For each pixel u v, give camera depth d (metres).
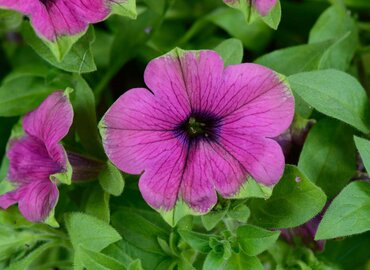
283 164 0.30
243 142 0.30
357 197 0.31
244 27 0.39
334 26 0.37
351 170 0.33
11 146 0.33
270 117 0.30
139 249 0.33
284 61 0.35
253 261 0.31
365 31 0.41
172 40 0.41
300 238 0.34
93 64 0.32
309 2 0.41
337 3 0.37
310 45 0.35
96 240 0.31
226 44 0.33
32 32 0.33
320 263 0.34
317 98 0.32
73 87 0.34
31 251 0.34
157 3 0.38
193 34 0.41
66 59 0.32
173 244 0.32
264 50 0.40
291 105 0.29
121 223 0.33
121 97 0.29
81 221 0.31
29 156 0.32
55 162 0.31
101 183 0.32
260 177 0.30
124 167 0.30
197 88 0.30
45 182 0.31
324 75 0.32
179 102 0.30
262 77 0.29
